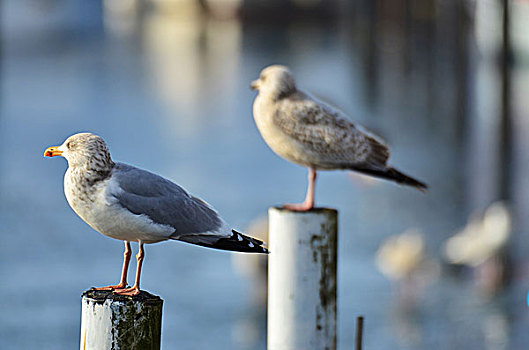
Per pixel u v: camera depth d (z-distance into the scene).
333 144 7.57
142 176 5.38
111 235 5.43
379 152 7.85
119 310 4.81
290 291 6.48
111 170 5.36
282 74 7.71
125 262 5.45
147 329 4.86
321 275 6.47
